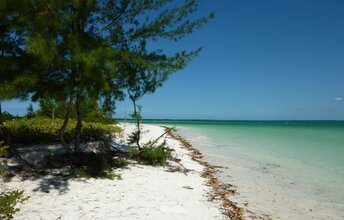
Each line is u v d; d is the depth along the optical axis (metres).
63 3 9.91
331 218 8.38
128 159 13.95
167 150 14.98
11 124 18.53
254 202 9.48
